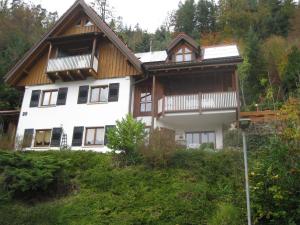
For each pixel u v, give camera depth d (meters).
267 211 12.82
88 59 25.11
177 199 15.30
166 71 23.88
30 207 16.36
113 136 19.36
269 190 12.95
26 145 23.84
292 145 13.95
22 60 27.19
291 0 57.59
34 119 25.88
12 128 28.39
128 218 14.60
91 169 18.84
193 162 17.78
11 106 34.38
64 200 16.61
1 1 54.75
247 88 39.94
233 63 22.66
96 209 15.47
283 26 54.06
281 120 16.11
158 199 15.54
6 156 17.47
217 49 27.33
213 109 22.23
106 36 25.91
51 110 25.73
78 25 27.78
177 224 14.02
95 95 25.41
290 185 13.01
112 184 17.19
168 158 18.09
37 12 57.00
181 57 25.64
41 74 27.36
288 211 12.73
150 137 18.92
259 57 43.03
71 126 24.75
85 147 23.77
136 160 18.73
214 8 60.38
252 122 20.83
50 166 17.27
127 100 24.31
